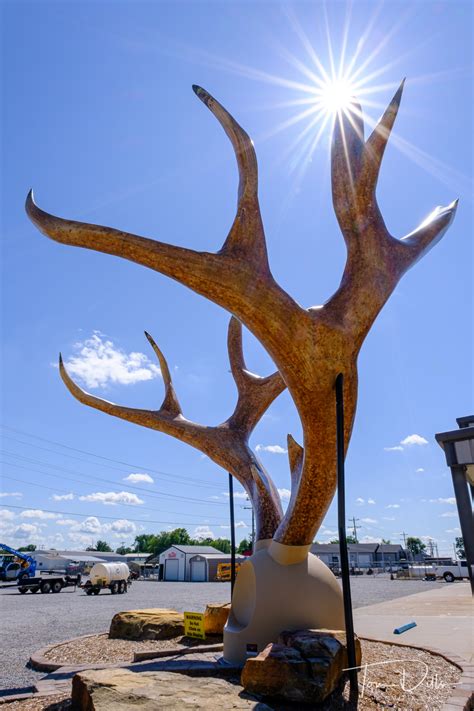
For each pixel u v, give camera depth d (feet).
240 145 16.99
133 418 23.80
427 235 19.40
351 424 17.07
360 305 16.92
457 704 13.12
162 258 15.48
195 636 24.99
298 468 19.61
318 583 17.90
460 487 38.32
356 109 18.20
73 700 13.62
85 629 34.81
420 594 60.08
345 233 17.80
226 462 23.29
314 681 13.08
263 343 16.47
